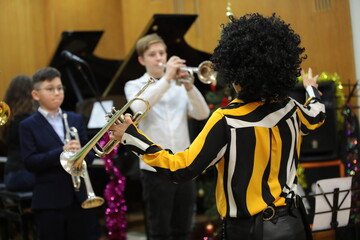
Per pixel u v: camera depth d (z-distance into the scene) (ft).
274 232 13.70
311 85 16.87
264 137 13.80
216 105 32.09
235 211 13.75
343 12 31.78
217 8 41.19
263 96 13.92
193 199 24.97
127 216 40.60
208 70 23.79
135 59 33.63
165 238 24.36
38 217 23.86
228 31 14.21
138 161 30.81
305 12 33.76
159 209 24.18
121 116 14.11
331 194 19.45
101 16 54.65
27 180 29.12
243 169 13.69
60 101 24.73
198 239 31.73
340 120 29.22
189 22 32.76
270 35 13.74
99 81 41.86
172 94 24.99
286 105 14.49
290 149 14.25
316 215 19.49
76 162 15.47
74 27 53.36
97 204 23.13
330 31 32.53
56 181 23.68
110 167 30.09
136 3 51.72
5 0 52.70
